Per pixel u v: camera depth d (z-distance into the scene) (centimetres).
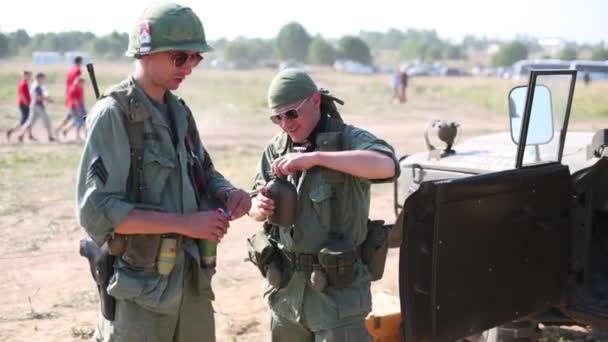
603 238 457
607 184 425
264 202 330
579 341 535
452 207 353
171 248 295
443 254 353
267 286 354
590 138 543
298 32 14812
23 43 12331
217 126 2109
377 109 2980
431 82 6169
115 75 5047
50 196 1030
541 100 407
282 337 355
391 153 331
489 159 510
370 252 340
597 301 426
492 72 9406
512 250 382
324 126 343
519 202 382
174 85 297
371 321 451
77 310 593
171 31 287
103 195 283
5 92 3259
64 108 2538
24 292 635
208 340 318
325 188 331
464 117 2709
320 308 334
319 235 334
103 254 299
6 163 1309
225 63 10162
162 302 296
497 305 380
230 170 1257
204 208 314
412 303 350
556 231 404
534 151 438
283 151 356
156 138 295
